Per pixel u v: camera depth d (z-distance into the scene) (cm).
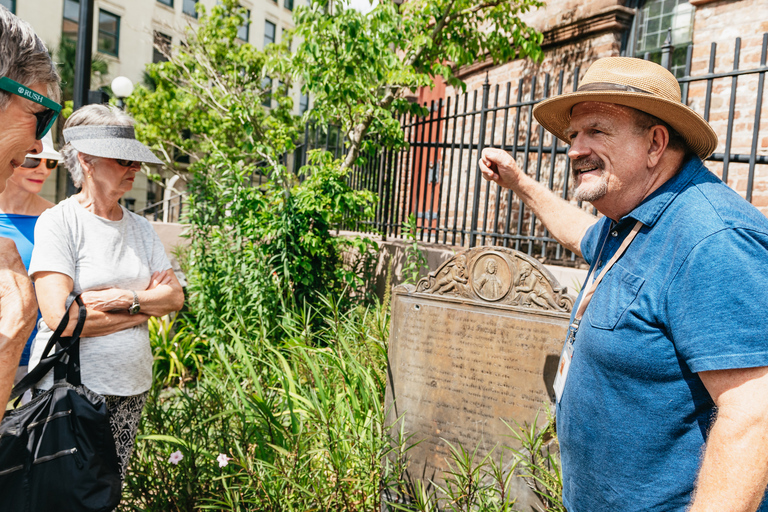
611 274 130
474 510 229
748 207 114
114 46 2105
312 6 466
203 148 655
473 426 242
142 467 248
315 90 480
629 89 126
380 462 252
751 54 457
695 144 126
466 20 576
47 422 162
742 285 103
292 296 428
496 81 722
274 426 256
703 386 114
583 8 580
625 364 121
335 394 281
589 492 135
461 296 244
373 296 489
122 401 192
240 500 224
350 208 495
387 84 514
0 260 96
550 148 397
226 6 1371
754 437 99
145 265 209
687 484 117
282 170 491
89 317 177
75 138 187
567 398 140
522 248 624
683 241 114
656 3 538
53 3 1942
